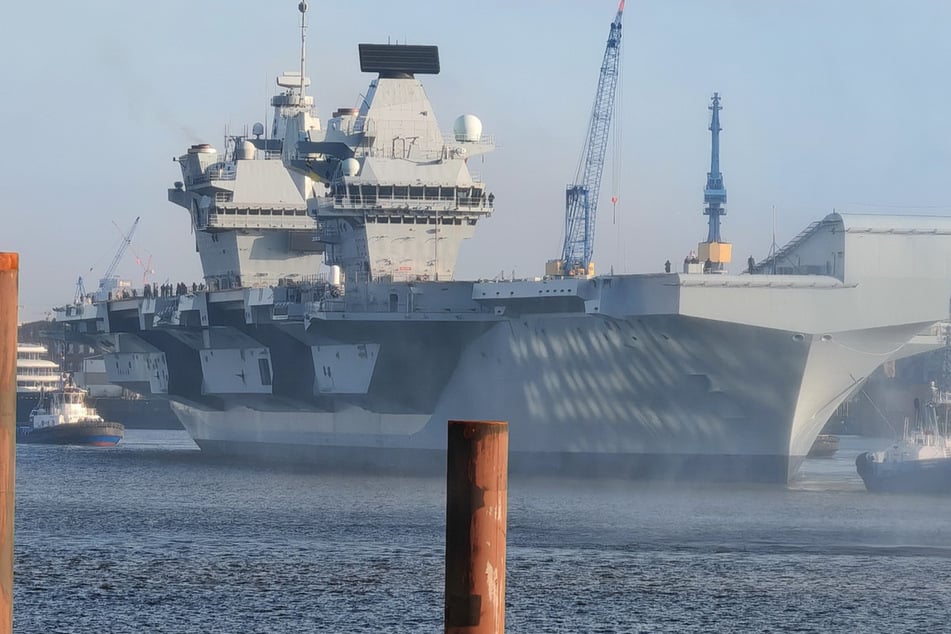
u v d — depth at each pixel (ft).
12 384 172.14
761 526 644.27
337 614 446.60
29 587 491.72
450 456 183.52
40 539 613.52
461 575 182.70
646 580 504.84
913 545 587.68
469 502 182.39
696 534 615.98
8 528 173.47
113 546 591.37
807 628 430.20
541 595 476.13
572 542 594.24
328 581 504.02
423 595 478.18
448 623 183.52
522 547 578.66
